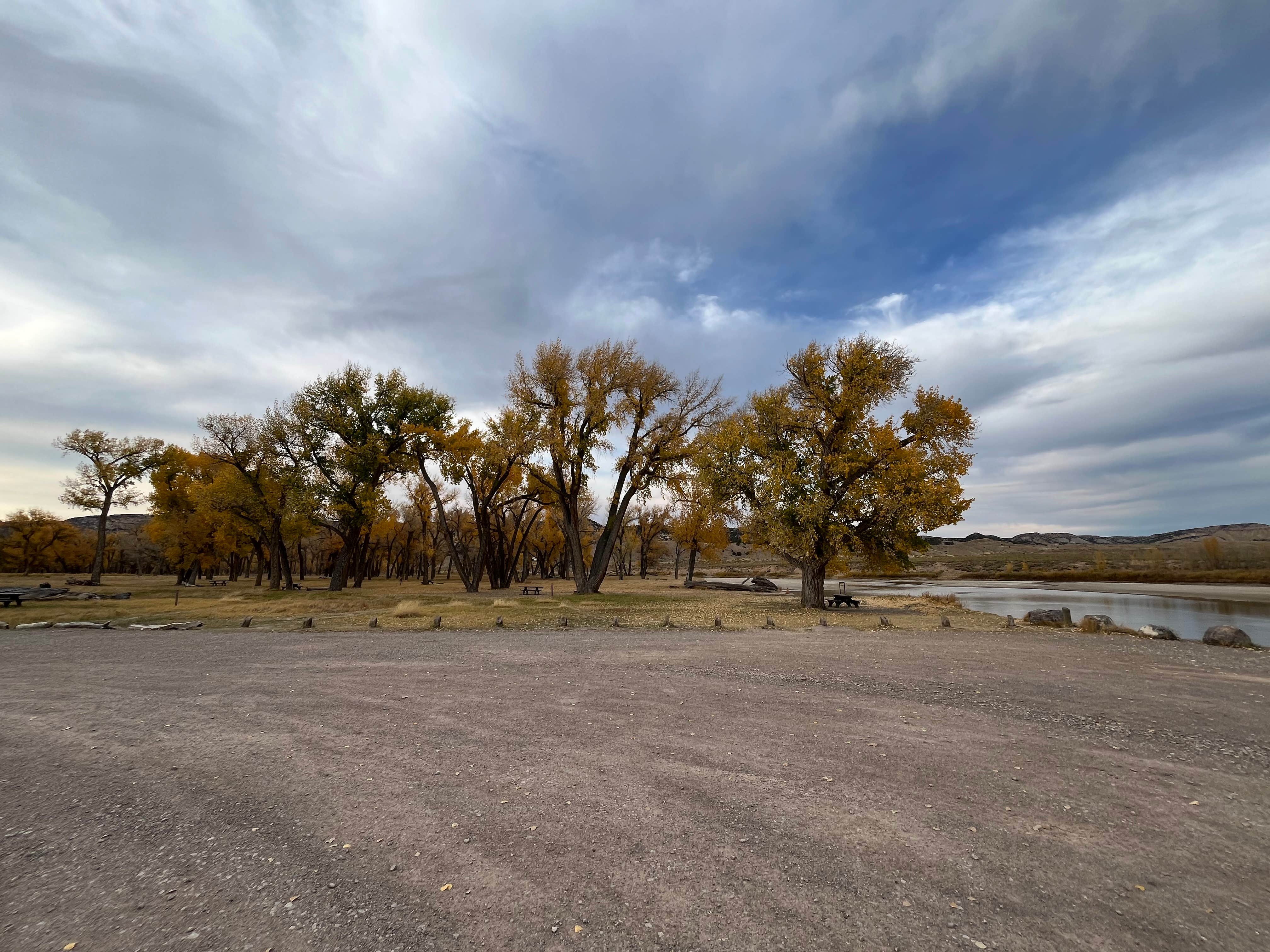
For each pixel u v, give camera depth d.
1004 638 15.56
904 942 3.06
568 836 4.29
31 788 5.25
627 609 23.92
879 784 5.30
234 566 70.56
